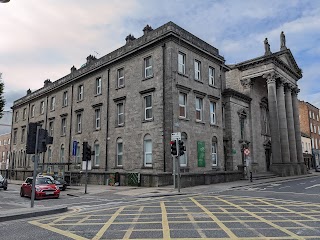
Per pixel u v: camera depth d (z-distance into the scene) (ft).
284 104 126.52
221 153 92.07
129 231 24.31
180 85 78.13
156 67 80.18
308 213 32.42
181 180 68.80
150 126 78.69
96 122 99.55
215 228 24.93
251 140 114.32
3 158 197.77
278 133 116.47
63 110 116.98
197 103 86.89
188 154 78.54
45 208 36.11
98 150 96.37
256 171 112.98
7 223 28.99
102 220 29.66
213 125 90.33
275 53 127.13
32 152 38.78
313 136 210.79
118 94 90.99
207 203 41.29
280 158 115.24
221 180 81.87
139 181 72.95
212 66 94.94
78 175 94.07
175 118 75.56
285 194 52.70
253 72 123.03
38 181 58.44
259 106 126.82
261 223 26.94
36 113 137.69
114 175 80.94
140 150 80.33
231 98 104.99
